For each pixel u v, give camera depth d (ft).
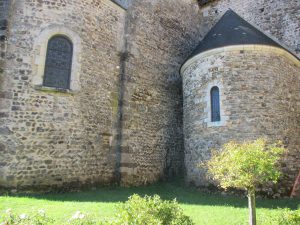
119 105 35.81
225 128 32.68
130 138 35.94
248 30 37.06
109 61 35.50
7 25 29.35
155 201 16.74
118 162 34.53
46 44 30.68
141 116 38.04
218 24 41.88
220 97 33.60
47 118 29.63
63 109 30.58
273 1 46.85
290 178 31.81
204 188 33.40
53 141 29.60
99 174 32.55
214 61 34.94
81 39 32.68
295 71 36.55
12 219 15.23
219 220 21.48
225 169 20.18
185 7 50.08
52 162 29.27
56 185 29.14
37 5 30.96
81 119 31.63
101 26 35.14
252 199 18.85
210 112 34.27
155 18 43.34
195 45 50.11
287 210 20.84
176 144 42.60
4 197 24.68
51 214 20.75
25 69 29.43
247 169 18.78
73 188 30.17
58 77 31.04
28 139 28.50
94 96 33.14
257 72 33.24
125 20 38.40
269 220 19.99
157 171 39.24
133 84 37.58
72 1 32.76
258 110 32.27
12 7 30.04
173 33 46.26
